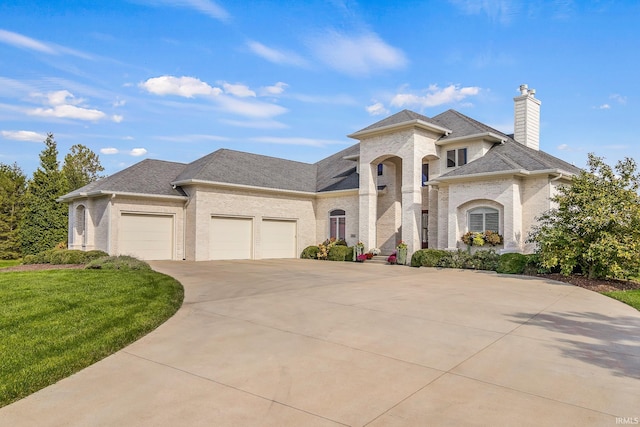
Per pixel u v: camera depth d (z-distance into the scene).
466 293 10.86
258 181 23.34
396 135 21.08
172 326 7.25
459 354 5.75
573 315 8.41
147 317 7.62
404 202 20.61
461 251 18.00
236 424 3.70
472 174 17.89
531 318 8.04
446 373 5.02
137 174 21.31
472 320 7.78
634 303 9.95
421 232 21.17
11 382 4.62
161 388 4.54
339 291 10.98
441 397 4.31
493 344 6.25
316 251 24.12
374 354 5.71
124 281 11.48
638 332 7.12
